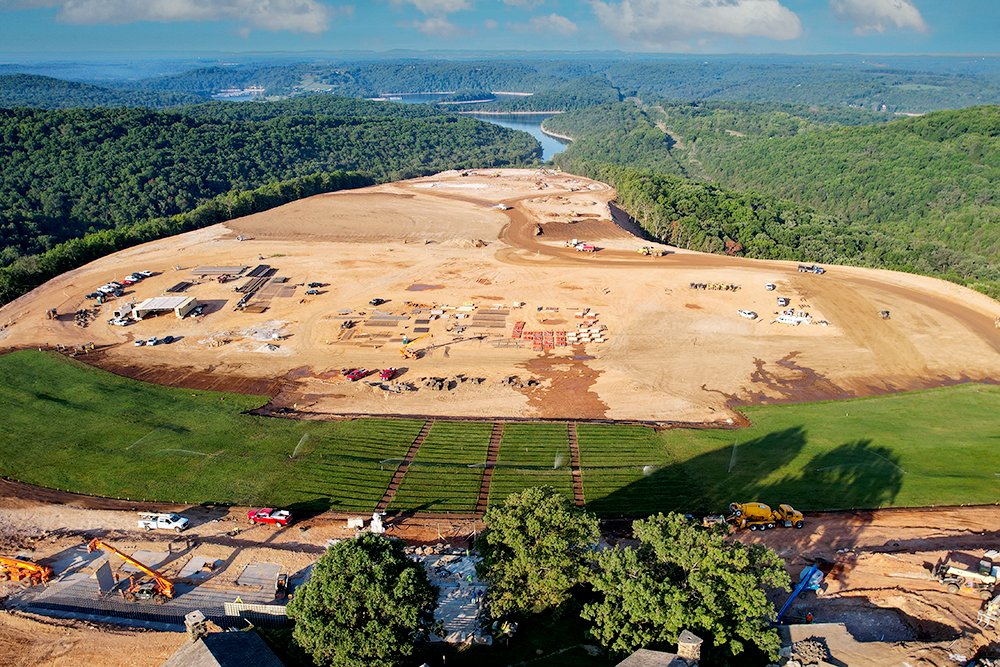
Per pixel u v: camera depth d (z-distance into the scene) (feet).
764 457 286.66
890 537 223.51
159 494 259.60
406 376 377.30
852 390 362.12
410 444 301.02
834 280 538.06
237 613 193.67
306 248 632.79
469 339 425.28
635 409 342.03
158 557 222.28
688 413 338.13
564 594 170.60
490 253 616.80
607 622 158.61
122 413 328.29
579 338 425.28
